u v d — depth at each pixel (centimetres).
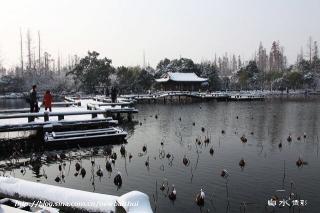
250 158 1727
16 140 2117
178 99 7006
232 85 9975
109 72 7494
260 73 10344
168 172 1466
